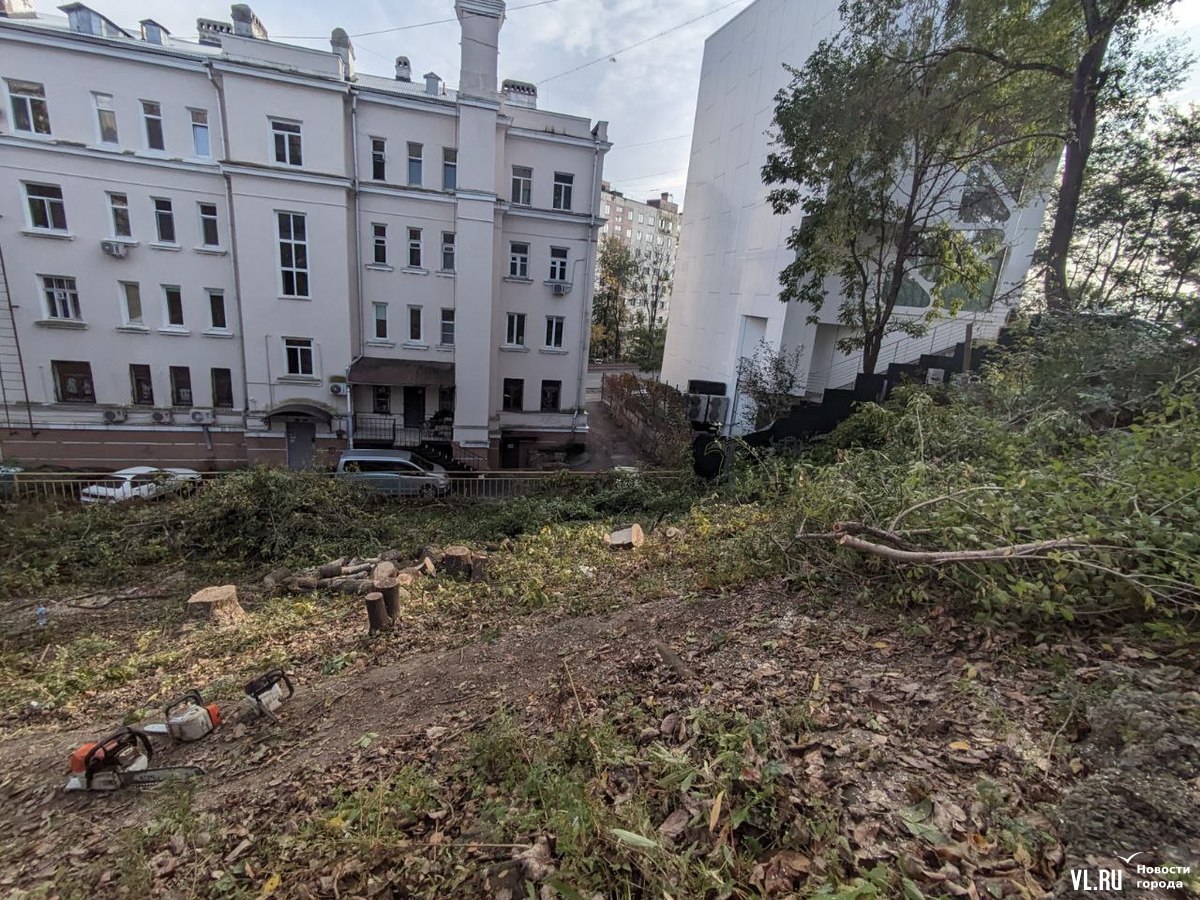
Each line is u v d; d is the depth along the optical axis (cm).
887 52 915
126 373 1606
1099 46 843
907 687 283
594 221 1877
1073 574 309
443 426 1809
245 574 772
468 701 374
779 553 510
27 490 983
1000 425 621
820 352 1762
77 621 609
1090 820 176
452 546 747
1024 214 1432
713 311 2105
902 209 1037
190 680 471
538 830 223
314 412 1684
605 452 2206
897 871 173
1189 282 1013
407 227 1708
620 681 352
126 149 1475
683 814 216
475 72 1567
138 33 1536
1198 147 1053
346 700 407
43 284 1509
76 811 305
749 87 1844
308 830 257
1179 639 265
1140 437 386
